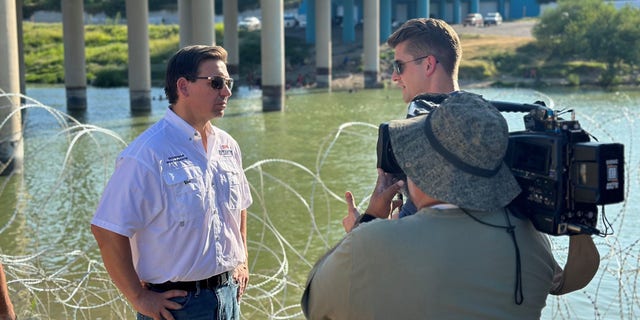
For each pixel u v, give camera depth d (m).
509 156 2.98
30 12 82.69
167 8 88.25
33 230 12.73
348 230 3.64
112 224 3.99
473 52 56.06
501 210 2.92
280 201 15.54
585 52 52.47
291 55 62.41
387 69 57.12
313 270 3.11
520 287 2.86
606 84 49.34
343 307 2.93
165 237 4.09
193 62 4.21
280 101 36.75
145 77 37.09
